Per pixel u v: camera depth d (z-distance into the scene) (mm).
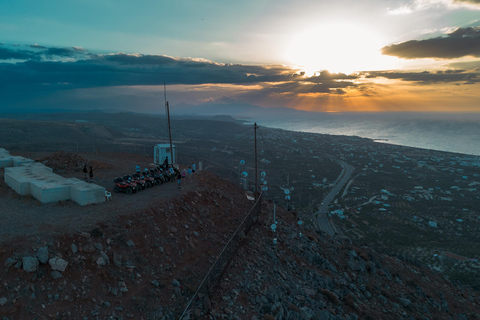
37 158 36000
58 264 13773
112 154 46719
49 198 20781
